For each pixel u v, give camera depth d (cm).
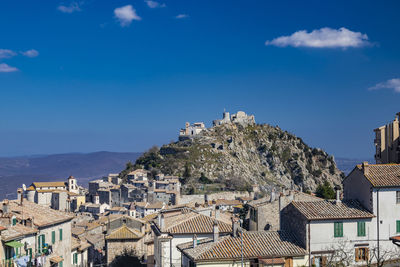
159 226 7325
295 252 5706
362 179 6197
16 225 6191
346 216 5838
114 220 10075
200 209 8638
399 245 5569
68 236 7694
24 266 5847
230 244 5872
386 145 9481
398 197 6009
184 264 6266
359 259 5844
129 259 8938
